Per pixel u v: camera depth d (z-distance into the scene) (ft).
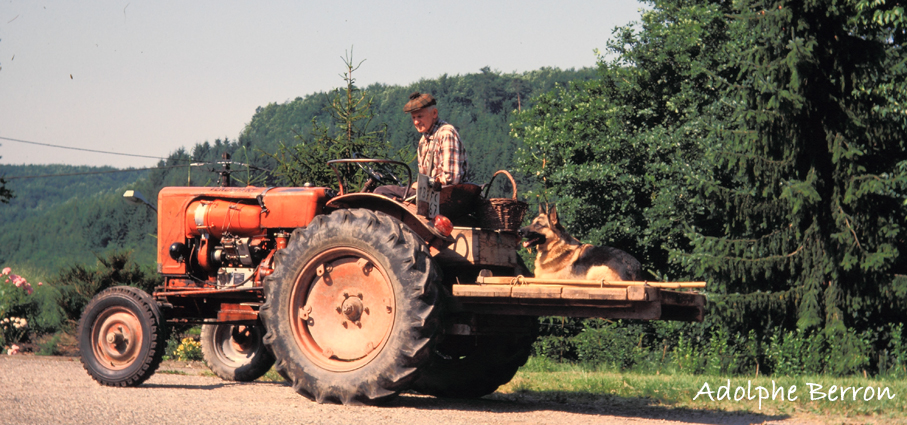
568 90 65.72
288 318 15.81
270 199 18.40
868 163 36.40
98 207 467.52
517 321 17.04
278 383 21.80
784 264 36.35
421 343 14.42
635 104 60.75
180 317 19.21
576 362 43.57
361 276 15.40
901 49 35.50
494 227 16.92
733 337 38.04
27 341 45.34
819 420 14.96
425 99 17.35
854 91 35.12
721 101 42.65
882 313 36.68
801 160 36.70
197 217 19.16
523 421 13.61
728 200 37.45
